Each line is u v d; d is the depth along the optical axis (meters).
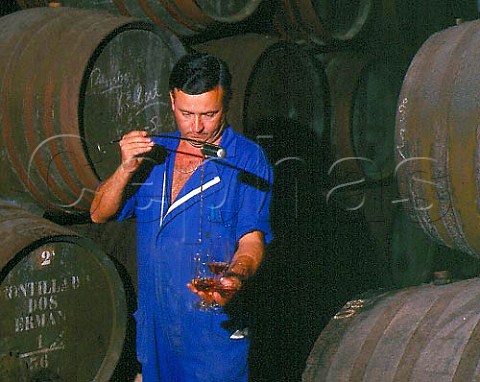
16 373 3.47
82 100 3.75
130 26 3.95
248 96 4.62
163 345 3.12
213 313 3.01
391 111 5.63
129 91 3.99
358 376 3.37
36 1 4.69
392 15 6.00
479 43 3.77
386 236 5.65
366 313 3.64
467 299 3.43
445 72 3.79
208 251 3.00
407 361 3.24
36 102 3.74
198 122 2.86
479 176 3.62
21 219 3.60
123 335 3.78
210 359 3.05
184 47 4.14
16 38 3.90
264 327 4.94
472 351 3.10
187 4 4.49
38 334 3.53
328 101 5.22
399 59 5.82
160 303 3.07
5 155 3.88
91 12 4.08
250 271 2.85
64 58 3.76
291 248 5.13
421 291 3.68
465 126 3.65
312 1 5.39
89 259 3.69
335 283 5.39
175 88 2.85
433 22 6.36
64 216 4.21
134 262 4.45
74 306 3.65
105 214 3.06
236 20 4.77
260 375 4.82
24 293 3.47
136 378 4.33
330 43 5.49
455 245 3.99
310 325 5.20
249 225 3.00
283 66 4.90
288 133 4.96
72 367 3.66
